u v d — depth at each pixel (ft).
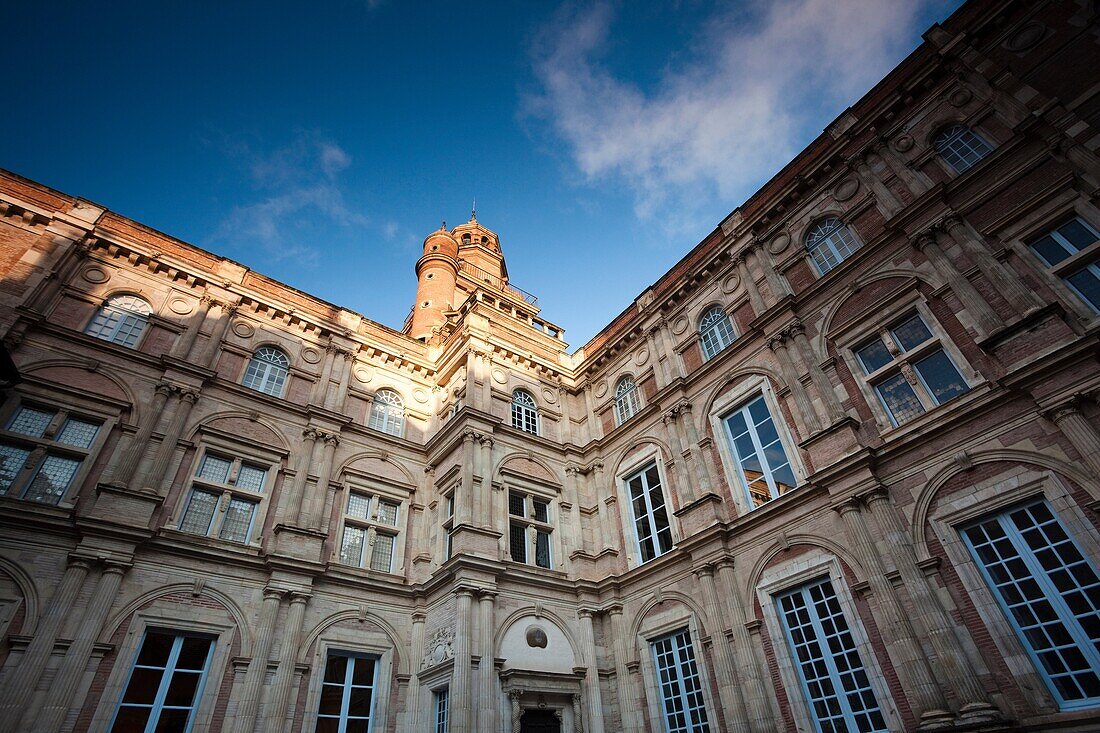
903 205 54.49
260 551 54.85
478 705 50.34
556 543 67.92
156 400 56.49
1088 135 42.47
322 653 53.16
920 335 48.98
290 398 67.72
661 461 67.26
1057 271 41.70
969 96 53.16
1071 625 34.78
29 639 41.11
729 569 53.67
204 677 47.34
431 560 64.23
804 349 56.29
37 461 48.52
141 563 48.29
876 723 40.70
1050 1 49.49
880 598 42.22
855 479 46.88
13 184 58.59
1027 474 38.73
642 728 55.83
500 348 78.23
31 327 52.90
